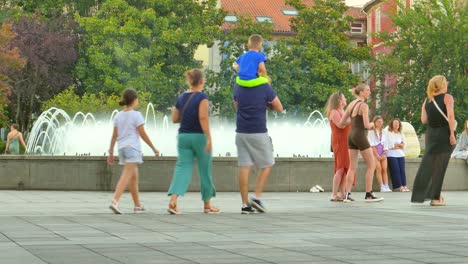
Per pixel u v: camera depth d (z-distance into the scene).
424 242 14.80
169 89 106.06
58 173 34.94
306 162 35.72
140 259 12.42
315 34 114.38
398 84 100.75
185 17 111.56
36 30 105.94
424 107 26.03
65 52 105.19
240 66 22.36
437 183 25.69
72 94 92.50
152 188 34.53
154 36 108.88
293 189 35.56
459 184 38.72
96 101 90.12
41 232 16.39
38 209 23.69
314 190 35.47
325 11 114.44
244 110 22.20
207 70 113.62
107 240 15.03
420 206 25.45
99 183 34.56
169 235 15.95
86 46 110.00
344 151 28.31
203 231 16.80
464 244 14.50
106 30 104.44
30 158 35.16
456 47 93.62
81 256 12.73
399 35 100.62
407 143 42.72
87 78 108.38
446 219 19.84
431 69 95.50
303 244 14.45
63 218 19.80
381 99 102.31
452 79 93.69
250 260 12.36
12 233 16.19
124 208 24.34
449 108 25.48
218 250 13.57
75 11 116.00
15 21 109.81
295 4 115.31
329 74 112.50
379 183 36.59
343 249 13.75
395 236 15.84
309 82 113.00
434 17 96.19
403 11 101.12
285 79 112.38
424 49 96.19
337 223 18.70
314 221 19.23
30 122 108.06
